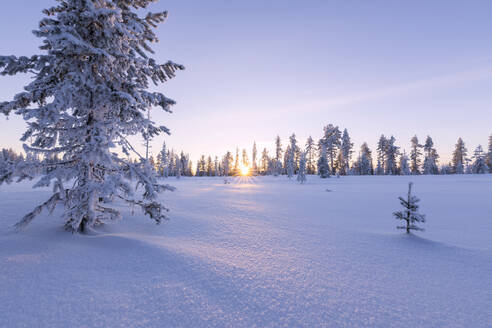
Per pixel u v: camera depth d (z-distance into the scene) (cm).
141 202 701
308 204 1588
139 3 742
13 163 529
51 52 572
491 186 3219
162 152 8694
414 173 7425
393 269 465
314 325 274
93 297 319
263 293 349
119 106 626
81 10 583
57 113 523
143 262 448
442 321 290
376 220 1029
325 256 537
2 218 790
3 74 598
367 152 7869
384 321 287
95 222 694
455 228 884
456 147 7706
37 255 452
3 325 257
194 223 877
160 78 791
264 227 846
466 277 430
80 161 617
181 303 312
